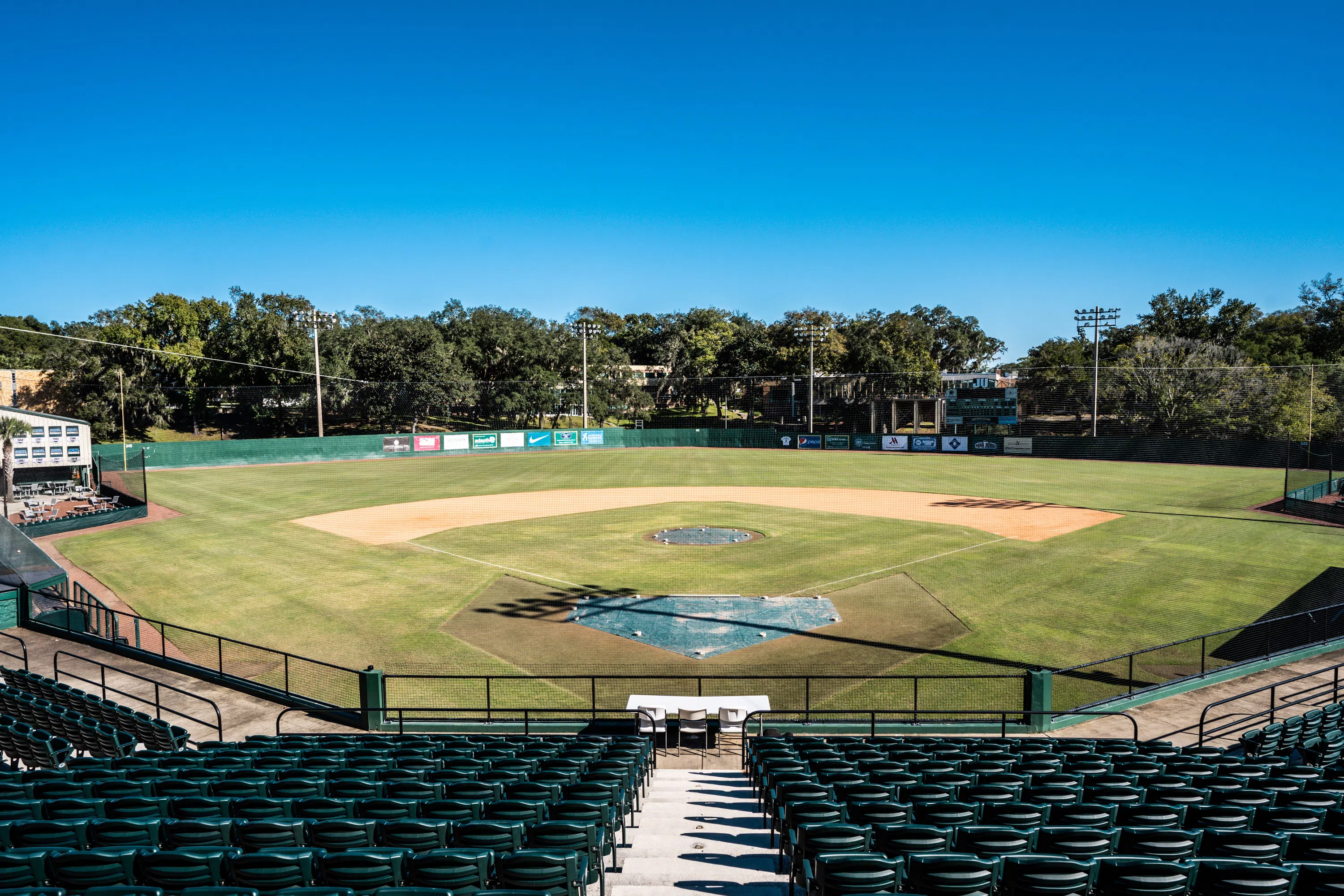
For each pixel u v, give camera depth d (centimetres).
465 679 1694
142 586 2670
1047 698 1505
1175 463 6800
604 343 11738
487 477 5797
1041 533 3531
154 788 948
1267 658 1802
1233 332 10888
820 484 5325
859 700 1689
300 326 9488
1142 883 636
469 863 678
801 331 11850
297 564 2955
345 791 933
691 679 1691
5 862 665
